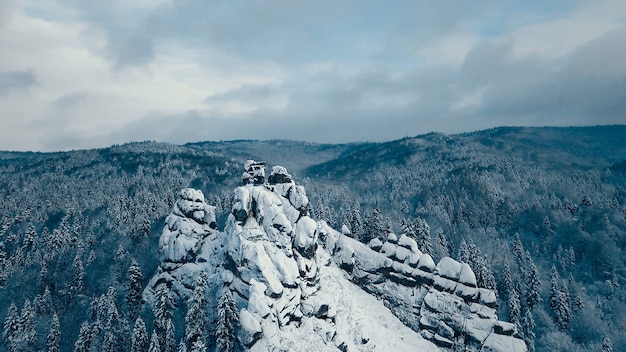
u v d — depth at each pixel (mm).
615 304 108188
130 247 105438
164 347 60656
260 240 67438
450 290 71812
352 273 78625
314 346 57906
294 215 71125
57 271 96312
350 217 111250
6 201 164250
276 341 55344
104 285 88750
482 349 65000
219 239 77812
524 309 95250
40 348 69625
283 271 62562
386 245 79688
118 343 62750
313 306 63438
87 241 109438
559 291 94875
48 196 175000
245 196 70375
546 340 85188
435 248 113688
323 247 82812
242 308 59562
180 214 80688
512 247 133750
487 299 69688
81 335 63906
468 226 155375
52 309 79625
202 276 63562
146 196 153375
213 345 59344
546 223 150250
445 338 67688
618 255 127938
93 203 163625
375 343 63031
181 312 70562
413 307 72500
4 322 73250
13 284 93375
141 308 73875
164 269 76938
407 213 175750
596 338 89375
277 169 77062
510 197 187000
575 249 137875
